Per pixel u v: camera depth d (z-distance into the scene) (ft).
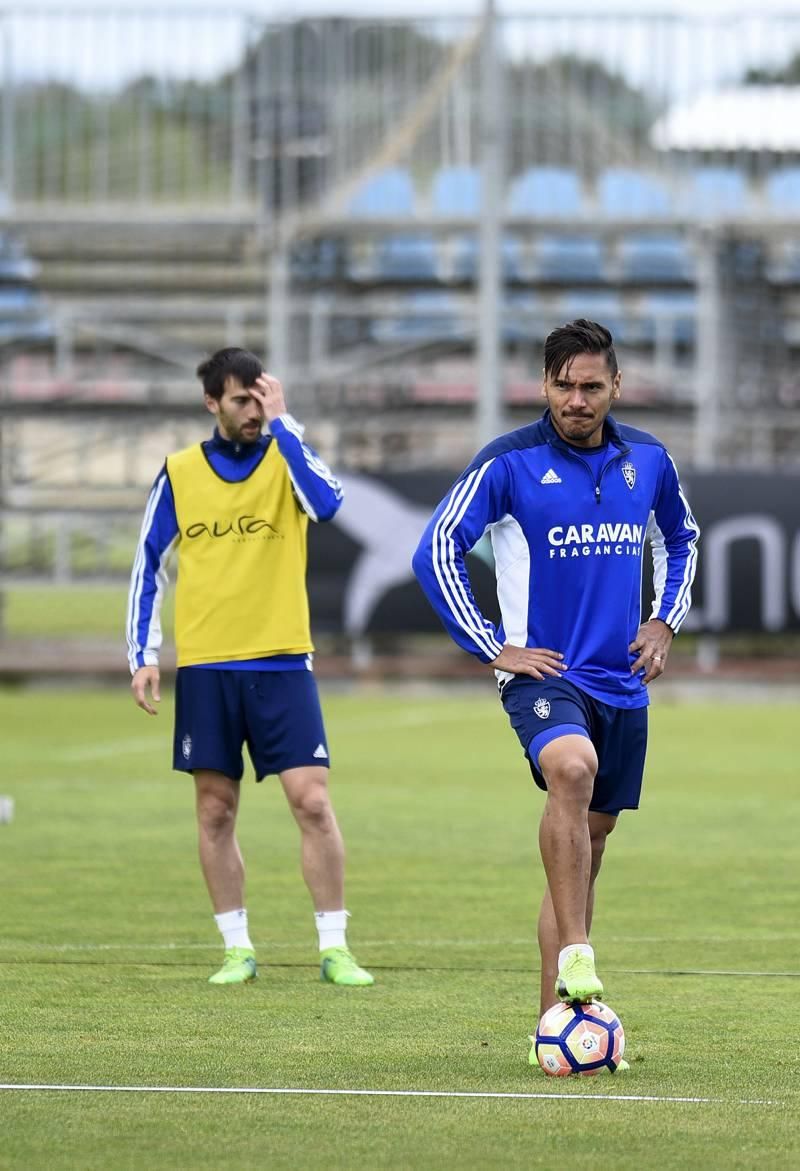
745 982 72.84
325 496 72.59
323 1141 48.75
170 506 75.31
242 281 287.07
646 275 285.64
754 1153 47.44
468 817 124.67
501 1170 45.98
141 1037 62.13
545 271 286.66
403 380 274.77
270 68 273.95
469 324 288.30
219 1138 49.01
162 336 286.66
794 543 224.33
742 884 98.17
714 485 225.35
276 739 74.23
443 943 81.20
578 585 57.82
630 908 90.63
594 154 279.49
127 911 88.58
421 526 226.79
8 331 285.64
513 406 278.46
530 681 57.72
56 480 284.82
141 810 126.31
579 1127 50.14
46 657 247.50
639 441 59.26
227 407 74.13
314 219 265.34
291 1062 58.34
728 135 275.80
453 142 279.69
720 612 225.15
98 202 281.74
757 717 202.18
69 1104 52.70
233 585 74.23
